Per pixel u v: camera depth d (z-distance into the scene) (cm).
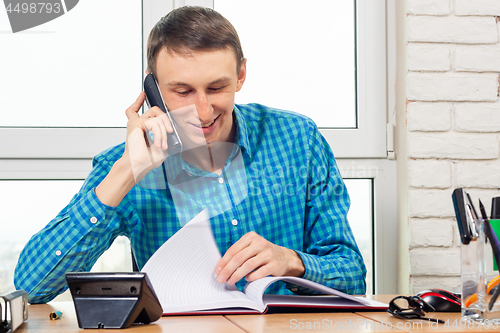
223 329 60
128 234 124
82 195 113
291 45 168
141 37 162
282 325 63
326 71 169
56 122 157
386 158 167
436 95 156
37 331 61
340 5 170
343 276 104
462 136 156
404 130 159
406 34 158
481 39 157
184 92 102
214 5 165
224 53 101
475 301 64
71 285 62
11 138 151
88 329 62
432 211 154
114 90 160
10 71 155
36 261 99
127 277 61
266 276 87
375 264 165
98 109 159
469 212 65
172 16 105
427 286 152
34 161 153
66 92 158
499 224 63
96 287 62
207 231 88
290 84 168
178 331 59
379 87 167
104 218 100
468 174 155
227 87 105
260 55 167
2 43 155
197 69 99
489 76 157
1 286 151
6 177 151
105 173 120
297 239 126
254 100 166
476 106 156
